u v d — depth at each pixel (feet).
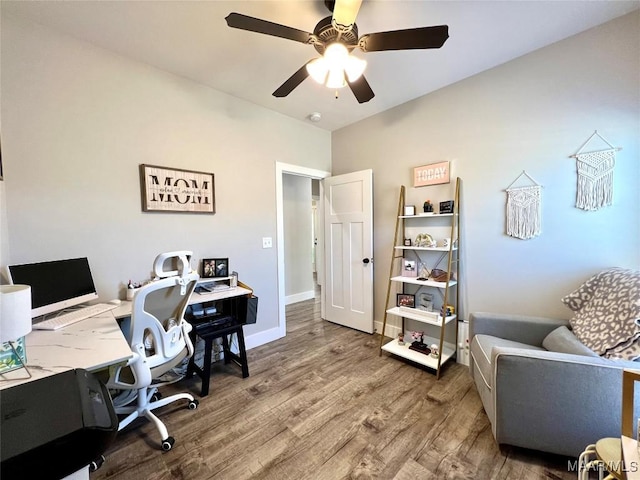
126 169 6.81
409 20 5.58
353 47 5.04
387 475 4.47
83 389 2.74
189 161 7.90
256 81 7.95
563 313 6.59
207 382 6.72
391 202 10.00
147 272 7.20
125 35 5.98
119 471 4.56
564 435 4.34
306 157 11.14
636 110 5.62
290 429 5.53
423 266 9.16
